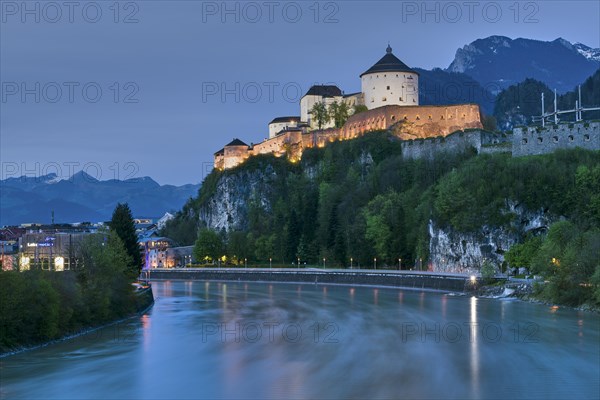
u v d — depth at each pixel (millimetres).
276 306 165750
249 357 101812
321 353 103312
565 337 111375
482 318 132250
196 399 81125
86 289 132125
